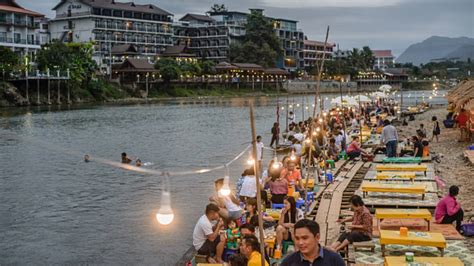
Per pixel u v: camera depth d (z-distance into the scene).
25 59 93.81
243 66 149.12
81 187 27.45
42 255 17.23
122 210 22.62
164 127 60.19
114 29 136.38
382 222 15.44
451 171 26.36
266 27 166.38
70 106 94.19
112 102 108.69
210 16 178.88
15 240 18.73
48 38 139.50
